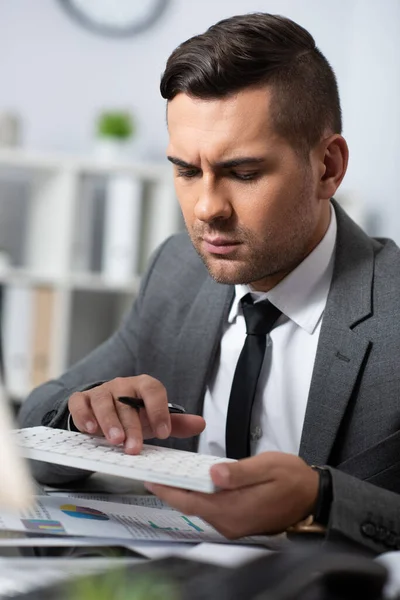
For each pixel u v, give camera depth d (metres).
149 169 3.04
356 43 3.46
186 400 1.28
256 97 1.01
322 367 1.14
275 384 1.21
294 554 0.60
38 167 3.02
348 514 0.77
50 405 1.28
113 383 1.00
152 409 0.95
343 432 1.12
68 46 3.35
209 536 0.81
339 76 3.51
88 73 3.37
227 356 1.28
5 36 3.31
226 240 1.05
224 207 1.03
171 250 1.47
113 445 0.90
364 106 3.42
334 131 1.13
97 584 0.57
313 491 0.79
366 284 1.18
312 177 1.09
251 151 1.01
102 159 3.12
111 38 3.38
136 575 0.59
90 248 3.09
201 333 1.30
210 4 3.41
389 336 1.13
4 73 3.32
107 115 3.14
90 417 0.97
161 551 0.72
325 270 1.22
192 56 1.02
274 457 0.79
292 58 1.05
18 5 3.31
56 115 3.35
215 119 1.01
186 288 1.39
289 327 1.23
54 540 0.72
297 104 1.04
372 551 0.77
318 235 1.21
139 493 1.08
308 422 1.12
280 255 1.08
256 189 1.03
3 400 0.66
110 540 0.74
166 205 3.04
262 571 0.57
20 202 3.22
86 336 3.10
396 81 3.28
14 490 0.63
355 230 1.26
